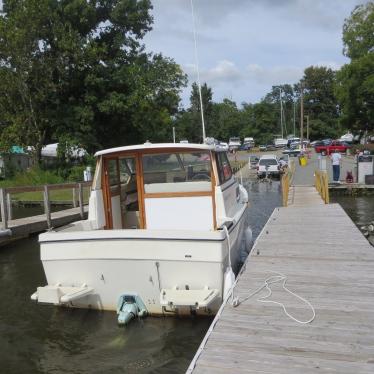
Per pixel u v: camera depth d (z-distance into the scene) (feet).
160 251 20.80
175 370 17.81
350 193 74.49
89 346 19.99
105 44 112.16
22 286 29.45
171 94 121.19
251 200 73.77
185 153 24.81
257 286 20.81
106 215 26.50
